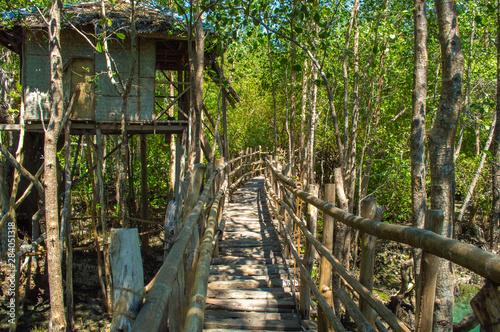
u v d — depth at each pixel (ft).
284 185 22.38
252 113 85.97
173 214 8.60
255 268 19.06
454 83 11.55
